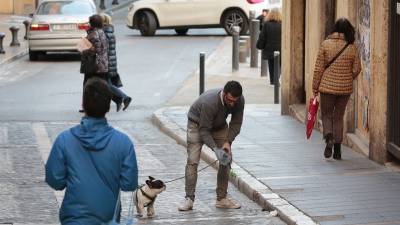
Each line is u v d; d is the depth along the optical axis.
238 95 13.31
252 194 14.85
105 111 8.50
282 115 22.91
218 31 48.22
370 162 16.86
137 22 46.03
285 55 22.84
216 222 13.44
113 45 23.81
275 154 17.75
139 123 23.00
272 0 44.19
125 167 8.43
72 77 31.36
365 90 17.83
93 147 8.38
